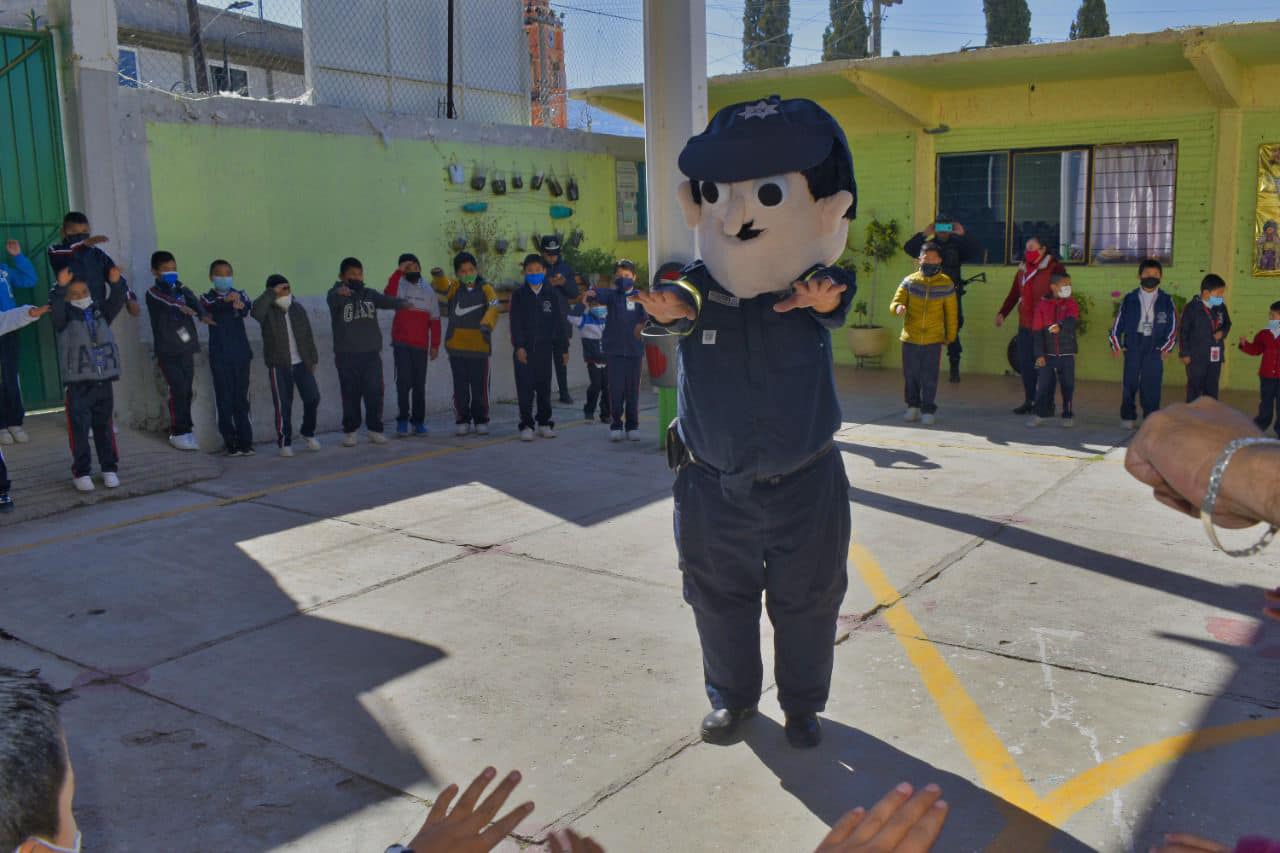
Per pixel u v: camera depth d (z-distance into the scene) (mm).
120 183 9891
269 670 5008
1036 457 9109
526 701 4633
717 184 3812
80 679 4941
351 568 6469
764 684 4793
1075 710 4426
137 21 17266
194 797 3904
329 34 13680
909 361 10797
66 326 7914
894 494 7887
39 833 1233
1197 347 9961
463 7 15461
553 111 18062
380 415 10211
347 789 3953
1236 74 11992
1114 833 3568
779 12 35938
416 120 13148
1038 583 5926
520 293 10156
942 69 12406
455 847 1710
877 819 1314
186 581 6281
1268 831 3543
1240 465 1133
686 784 3947
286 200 11883
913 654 5031
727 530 3984
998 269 14078
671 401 9594
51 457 8695
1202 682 4637
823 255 3891
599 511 7641
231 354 9484
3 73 9539
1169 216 13000
